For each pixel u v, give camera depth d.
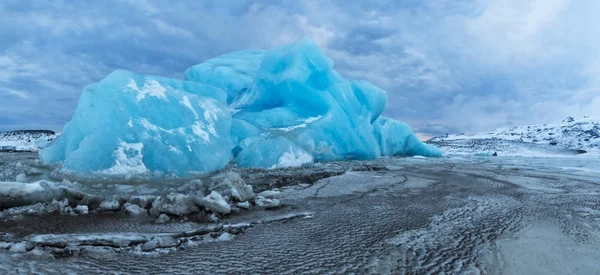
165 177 8.88
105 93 9.55
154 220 4.66
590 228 4.62
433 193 7.32
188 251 3.42
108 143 8.88
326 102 14.86
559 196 7.21
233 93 17.52
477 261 3.29
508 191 7.80
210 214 4.88
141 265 3.01
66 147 9.66
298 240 3.88
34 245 3.28
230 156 10.97
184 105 10.52
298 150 12.32
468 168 14.23
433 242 3.86
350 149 15.45
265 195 6.55
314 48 15.18
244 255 3.35
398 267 3.11
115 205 5.12
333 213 5.27
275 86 15.02
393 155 21.00
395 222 4.75
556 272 3.11
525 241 3.97
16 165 10.49
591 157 29.45
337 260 3.26
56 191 5.18
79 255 3.17
